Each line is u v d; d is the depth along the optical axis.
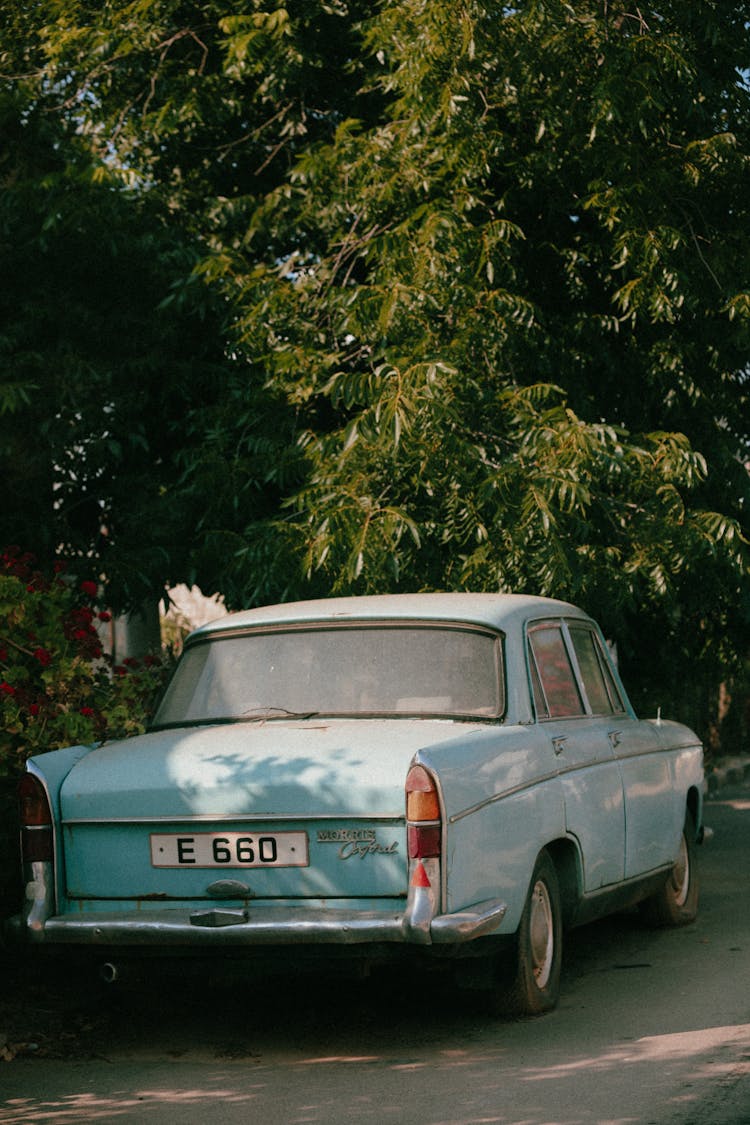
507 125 11.14
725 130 11.22
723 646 13.02
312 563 9.42
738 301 10.47
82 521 11.79
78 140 11.97
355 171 10.75
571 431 9.03
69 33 11.43
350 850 5.51
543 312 11.06
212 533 10.40
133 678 8.21
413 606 6.82
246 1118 4.87
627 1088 5.11
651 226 10.36
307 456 9.93
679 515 9.67
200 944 5.51
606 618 10.45
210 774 5.66
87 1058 5.71
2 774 7.33
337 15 11.70
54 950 5.80
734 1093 5.01
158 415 11.55
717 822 13.68
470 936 5.37
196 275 10.91
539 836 6.09
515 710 6.35
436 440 9.14
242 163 12.62
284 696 6.53
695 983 6.91
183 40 12.34
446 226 9.91
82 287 11.16
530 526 8.98
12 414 10.64
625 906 7.40
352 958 5.45
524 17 9.93
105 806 5.77
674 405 11.02
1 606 7.63
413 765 5.43
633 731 7.61
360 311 9.98
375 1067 5.51
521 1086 5.18
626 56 10.04
